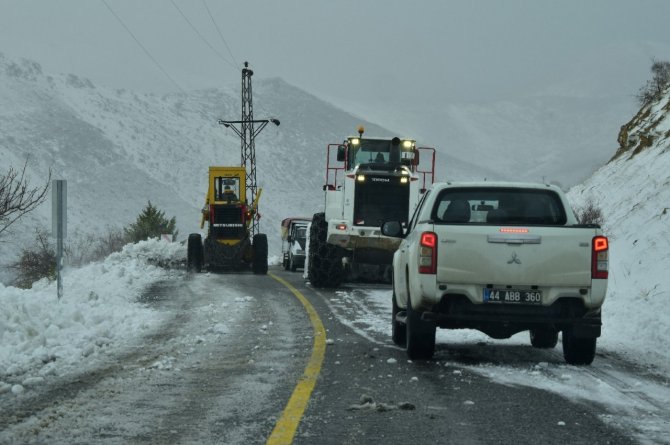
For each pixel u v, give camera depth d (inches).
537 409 326.3
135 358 464.8
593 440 276.7
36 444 266.2
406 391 361.4
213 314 711.1
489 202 469.1
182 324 637.3
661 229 943.0
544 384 384.2
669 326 574.6
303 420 301.3
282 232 1953.7
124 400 340.2
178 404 331.9
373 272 1035.3
